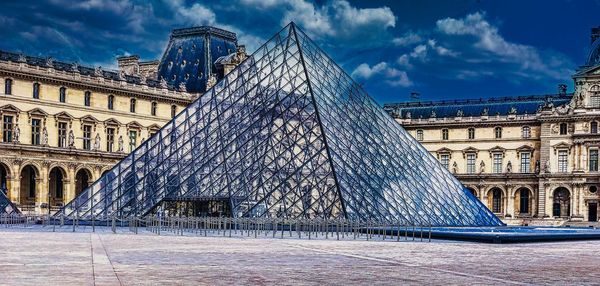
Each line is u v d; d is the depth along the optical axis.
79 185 185.62
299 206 88.44
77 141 174.88
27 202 173.88
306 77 102.81
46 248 56.09
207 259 48.31
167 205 97.06
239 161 95.62
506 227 109.81
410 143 110.25
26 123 164.62
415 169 104.19
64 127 172.62
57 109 170.50
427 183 103.69
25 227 97.81
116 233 83.25
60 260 45.75
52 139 169.75
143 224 95.94
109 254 51.16
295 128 96.69
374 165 97.31
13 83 161.88
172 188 96.56
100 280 35.62
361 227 84.56
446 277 39.69
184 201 96.12
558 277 41.12
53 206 171.88
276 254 53.44
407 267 44.88
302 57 106.38
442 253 57.91
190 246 61.41
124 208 97.12
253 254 53.19
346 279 37.97
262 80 105.44
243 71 107.38
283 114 98.88
